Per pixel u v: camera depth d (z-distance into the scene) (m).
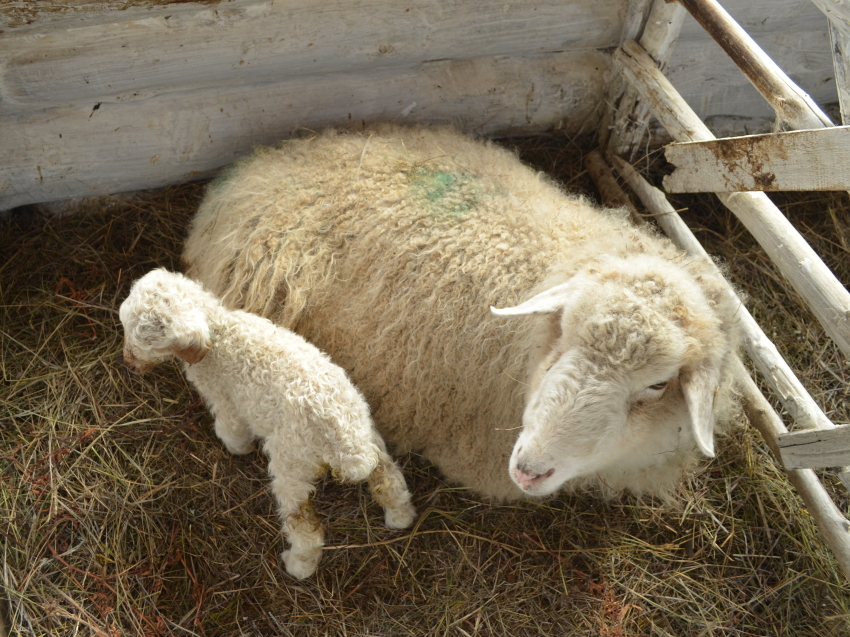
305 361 1.01
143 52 1.20
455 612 1.12
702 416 0.85
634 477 1.14
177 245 1.46
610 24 1.38
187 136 1.37
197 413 1.29
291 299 1.16
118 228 1.47
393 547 1.18
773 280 1.49
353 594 1.14
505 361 1.08
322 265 1.16
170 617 1.10
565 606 1.12
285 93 1.35
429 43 1.34
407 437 1.23
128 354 1.06
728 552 1.18
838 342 0.93
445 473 1.22
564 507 1.22
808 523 1.18
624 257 0.99
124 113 1.31
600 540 1.19
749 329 1.13
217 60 1.24
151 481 1.21
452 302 1.09
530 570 1.16
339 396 0.99
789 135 0.86
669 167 1.59
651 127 1.54
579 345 0.87
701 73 1.50
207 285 1.24
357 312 1.15
